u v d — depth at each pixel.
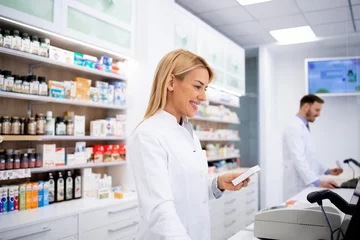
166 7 3.34
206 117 4.33
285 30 4.86
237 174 1.37
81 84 2.64
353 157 5.26
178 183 1.17
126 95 3.10
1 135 2.09
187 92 1.17
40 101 2.43
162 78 1.19
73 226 2.16
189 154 1.23
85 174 2.67
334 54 5.57
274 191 5.75
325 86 5.14
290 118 5.89
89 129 2.99
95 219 2.32
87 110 2.99
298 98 5.84
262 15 4.29
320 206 1.26
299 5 3.95
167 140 1.16
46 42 2.34
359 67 5.00
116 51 2.85
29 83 2.26
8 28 2.23
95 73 2.75
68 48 2.74
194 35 3.85
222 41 4.52
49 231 2.01
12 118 2.20
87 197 2.66
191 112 1.21
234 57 4.90
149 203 0.97
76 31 2.47
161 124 1.20
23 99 2.44
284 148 3.45
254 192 4.89
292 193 3.32
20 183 2.33
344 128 5.35
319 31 4.88
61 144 2.77
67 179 2.52
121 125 3.01
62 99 2.42
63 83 2.50
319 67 5.19
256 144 5.89
